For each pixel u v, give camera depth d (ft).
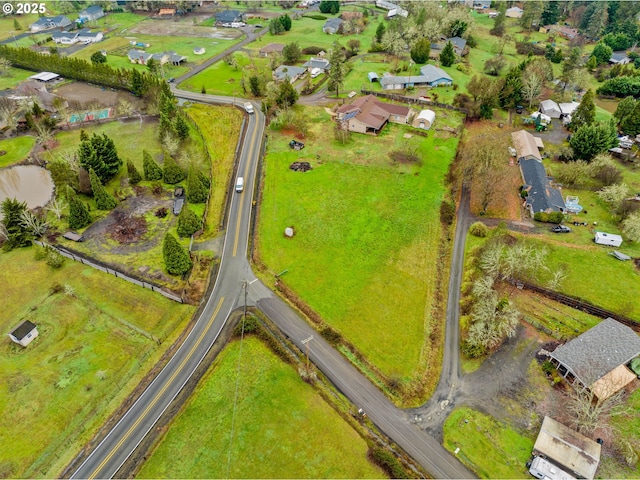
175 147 301.84
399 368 181.06
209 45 549.95
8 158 314.55
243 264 229.04
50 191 282.77
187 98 405.18
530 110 400.26
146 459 148.97
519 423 161.58
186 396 168.35
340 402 168.35
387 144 335.06
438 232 251.80
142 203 267.39
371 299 210.59
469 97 405.59
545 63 433.07
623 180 291.17
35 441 151.74
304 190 282.97
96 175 265.34
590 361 172.55
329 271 224.94
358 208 267.80
